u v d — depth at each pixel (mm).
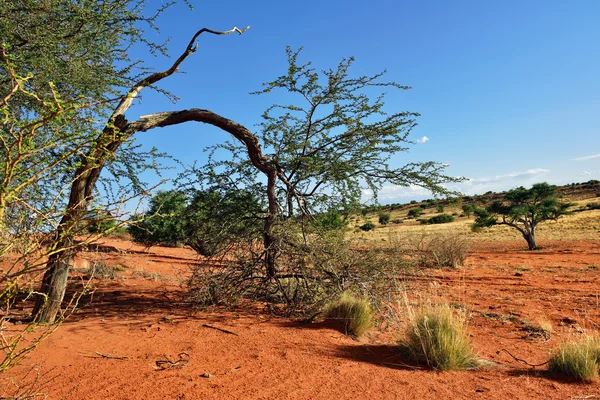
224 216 7934
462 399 3549
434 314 5137
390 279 7219
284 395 3475
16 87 2000
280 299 7703
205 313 6762
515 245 32656
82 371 3846
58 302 5340
